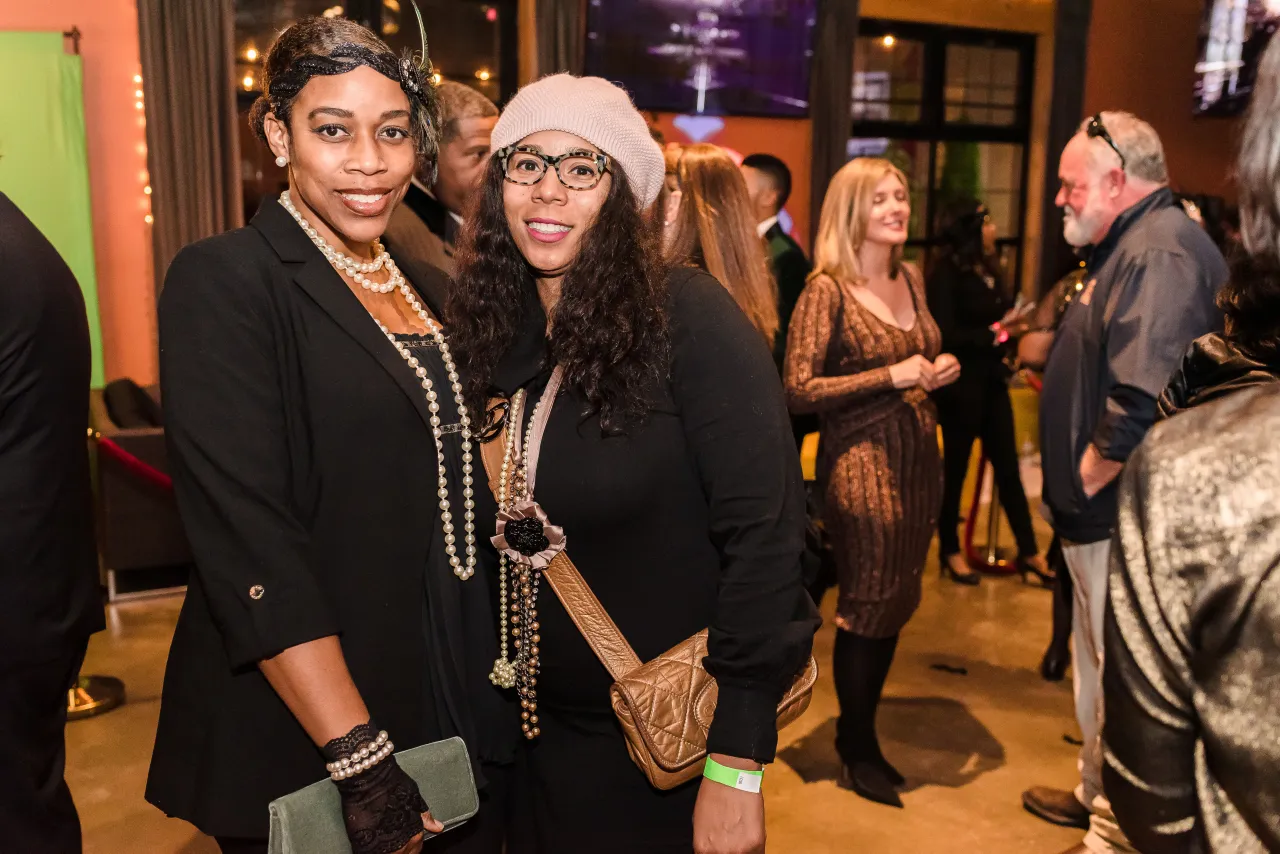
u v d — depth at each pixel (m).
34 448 1.62
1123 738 0.90
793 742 3.20
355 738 1.22
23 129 4.89
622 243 1.33
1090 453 2.24
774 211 4.38
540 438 1.37
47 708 1.68
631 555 1.37
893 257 2.74
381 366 1.32
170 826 2.70
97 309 5.13
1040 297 7.41
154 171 5.07
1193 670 0.83
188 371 1.22
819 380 2.62
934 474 2.71
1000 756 3.12
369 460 1.30
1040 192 7.37
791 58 6.43
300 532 1.24
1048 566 4.71
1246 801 0.81
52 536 1.65
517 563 1.41
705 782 1.31
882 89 7.02
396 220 2.34
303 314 1.30
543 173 1.33
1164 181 2.35
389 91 1.31
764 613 1.27
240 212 5.27
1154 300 2.16
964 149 7.33
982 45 7.24
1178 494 0.83
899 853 2.59
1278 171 0.82
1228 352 0.87
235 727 1.27
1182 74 7.09
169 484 4.22
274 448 1.24
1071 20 7.06
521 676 1.46
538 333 1.42
